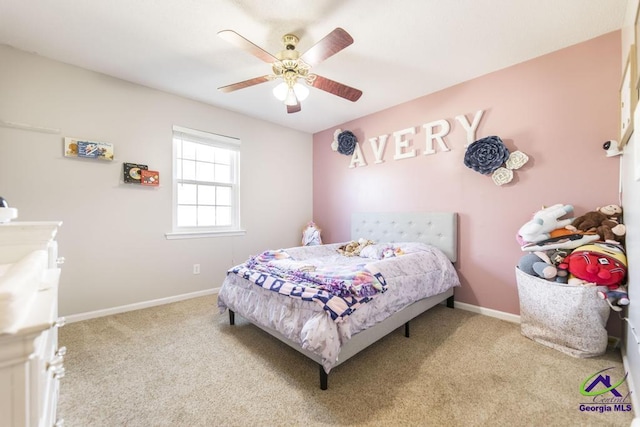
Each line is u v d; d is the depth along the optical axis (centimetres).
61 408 138
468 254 276
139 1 170
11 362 47
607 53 203
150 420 131
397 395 147
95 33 202
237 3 172
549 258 201
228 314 267
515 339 210
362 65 245
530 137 237
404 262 225
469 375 165
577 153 215
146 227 288
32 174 227
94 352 193
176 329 233
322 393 149
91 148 250
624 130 166
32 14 181
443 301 295
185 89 293
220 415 134
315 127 422
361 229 366
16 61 221
